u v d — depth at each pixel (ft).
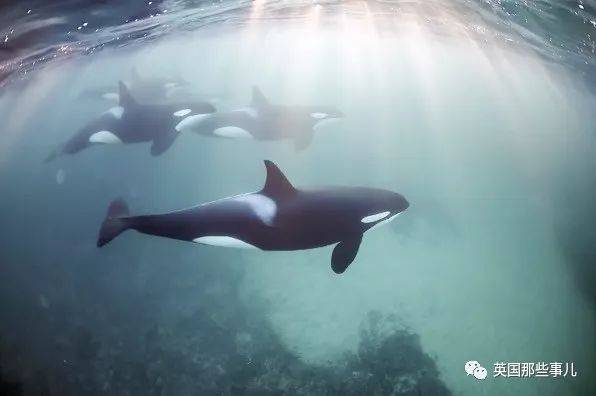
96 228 47.32
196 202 64.95
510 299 31.04
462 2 38.65
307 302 31.42
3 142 117.29
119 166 82.64
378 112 124.67
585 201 39.37
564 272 32.60
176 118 31.55
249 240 17.10
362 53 92.38
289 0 44.04
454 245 38.01
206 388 24.04
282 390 23.44
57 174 82.17
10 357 27.14
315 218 16.71
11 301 33.30
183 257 36.99
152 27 47.32
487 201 47.42
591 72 43.68
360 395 23.08
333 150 82.58
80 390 24.63
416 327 29.04
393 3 43.83
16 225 52.54
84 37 45.37
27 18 38.37
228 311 29.91
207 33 60.29
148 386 24.49
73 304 32.07
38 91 76.43
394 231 39.70
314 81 151.74
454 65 84.84
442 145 93.50
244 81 148.77
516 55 52.39
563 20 34.24
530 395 23.99
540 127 76.69
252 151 89.61
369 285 33.27
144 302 31.65
